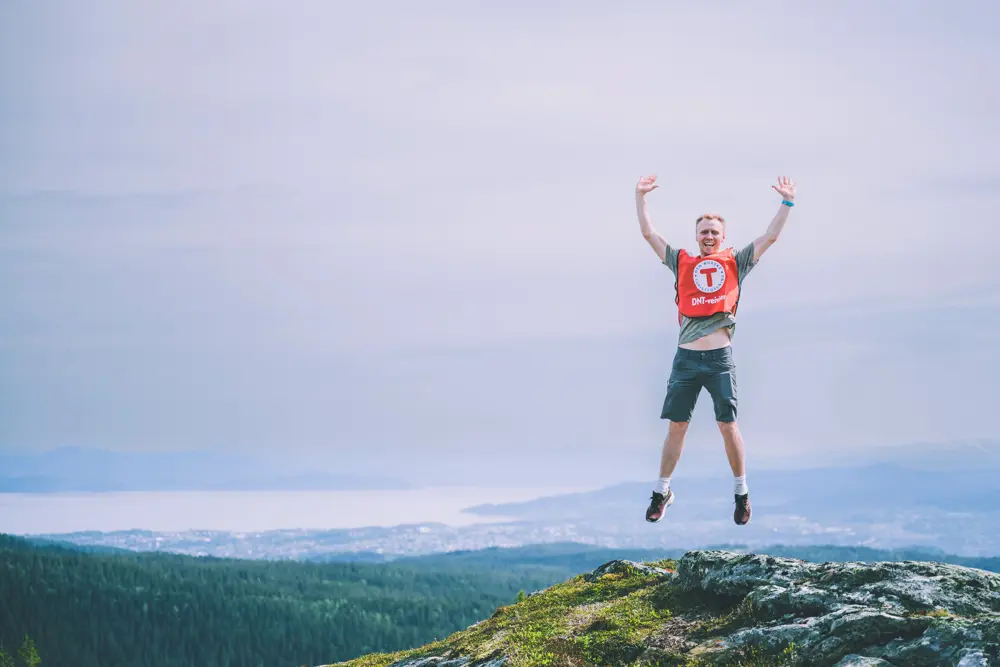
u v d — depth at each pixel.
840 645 13.09
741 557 16.55
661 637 15.40
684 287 13.98
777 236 13.61
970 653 11.87
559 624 17.39
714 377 13.81
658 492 14.36
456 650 18.23
